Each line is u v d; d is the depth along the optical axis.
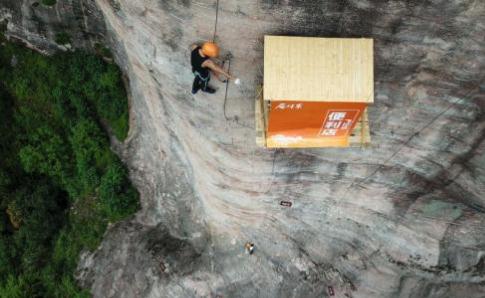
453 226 14.87
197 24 11.72
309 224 16.72
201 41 12.11
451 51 11.14
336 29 11.02
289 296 17.17
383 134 13.24
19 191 20.28
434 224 15.02
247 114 13.38
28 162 19.73
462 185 13.68
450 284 15.66
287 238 17.36
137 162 19.47
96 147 19.47
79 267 19.92
